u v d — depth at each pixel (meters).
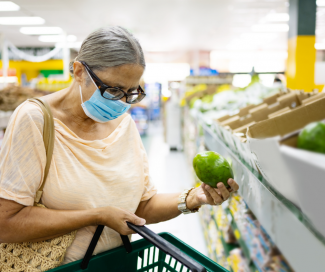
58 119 1.06
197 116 4.31
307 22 5.09
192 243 3.11
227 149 1.67
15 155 0.94
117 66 0.98
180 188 4.98
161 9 8.37
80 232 1.08
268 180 0.85
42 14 8.73
